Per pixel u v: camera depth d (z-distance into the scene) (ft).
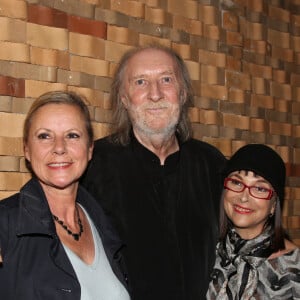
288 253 5.32
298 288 5.16
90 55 6.45
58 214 5.10
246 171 5.42
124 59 6.22
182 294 5.76
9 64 5.88
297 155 8.42
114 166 6.03
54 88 6.16
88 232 5.25
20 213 4.70
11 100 5.90
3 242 4.57
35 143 4.96
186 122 6.48
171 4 7.14
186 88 6.38
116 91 6.29
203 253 5.96
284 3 8.38
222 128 7.59
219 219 5.84
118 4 6.68
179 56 6.37
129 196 5.92
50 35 6.15
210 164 6.37
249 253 5.35
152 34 6.97
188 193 6.13
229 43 7.70
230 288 5.35
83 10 6.40
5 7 5.85
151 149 6.14
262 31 8.08
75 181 5.12
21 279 4.49
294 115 8.44
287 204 8.21
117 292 4.99
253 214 5.37
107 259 5.19
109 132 6.52
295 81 8.45
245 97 7.86
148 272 5.69
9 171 5.91
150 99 5.89
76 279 4.66
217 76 7.54
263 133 8.05
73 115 5.03
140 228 5.82
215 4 7.57
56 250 4.65
